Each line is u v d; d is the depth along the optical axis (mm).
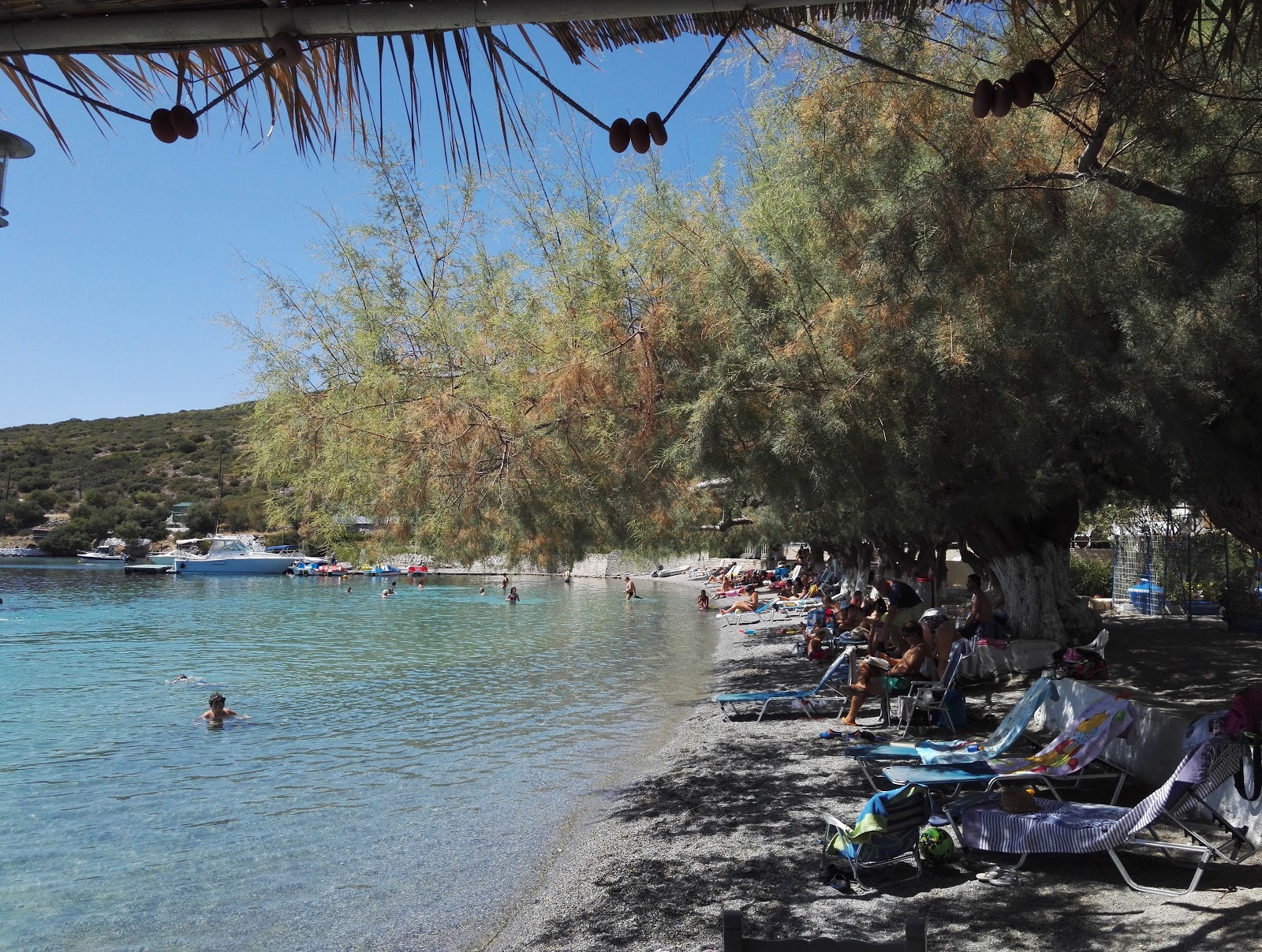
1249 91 4656
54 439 135375
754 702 16766
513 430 7664
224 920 8281
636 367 8031
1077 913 5949
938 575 27875
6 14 2141
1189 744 6324
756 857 8281
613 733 16234
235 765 14555
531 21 2148
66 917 8445
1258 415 7320
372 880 9156
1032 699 8992
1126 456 9695
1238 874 6207
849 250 7293
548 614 48750
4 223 2699
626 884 8109
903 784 7570
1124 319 6684
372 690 22219
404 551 8781
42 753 15586
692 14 2439
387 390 8250
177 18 2148
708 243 8164
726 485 11352
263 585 78000
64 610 50594
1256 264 5215
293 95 2512
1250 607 17797
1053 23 4230
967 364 6934
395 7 2129
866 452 8109
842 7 2570
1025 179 6172
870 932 6133
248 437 8758
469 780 13133
